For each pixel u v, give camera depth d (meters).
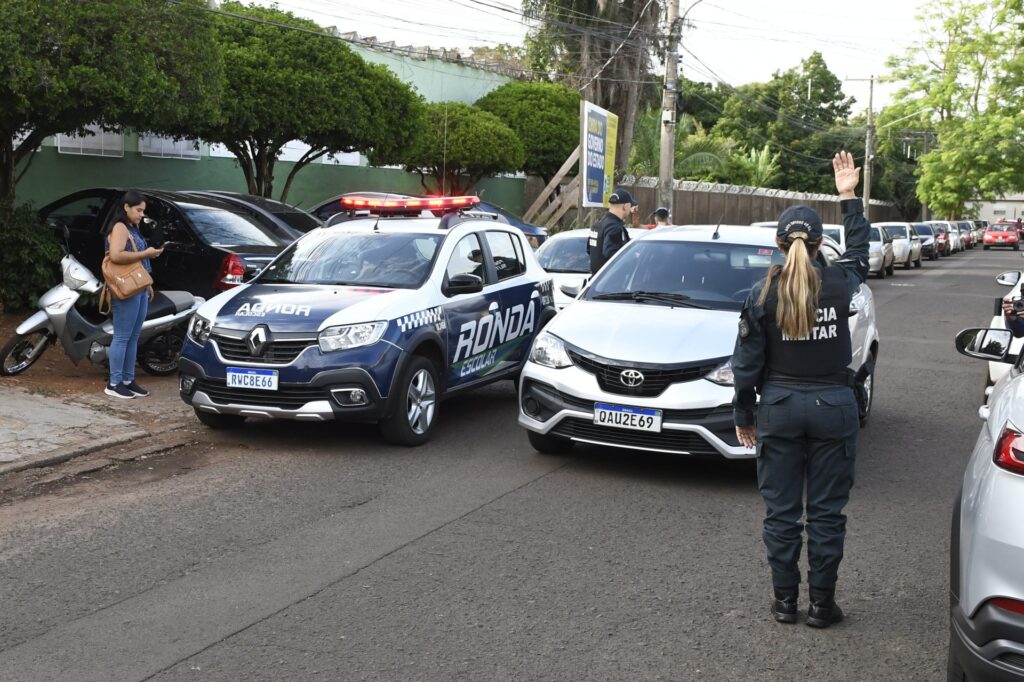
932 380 11.14
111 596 4.65
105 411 8.33
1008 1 31.92
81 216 12.10
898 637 4.35
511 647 4.16
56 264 11.55
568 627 4.38
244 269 10.90
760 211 40.78
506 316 8.99
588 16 29.20
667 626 4.41
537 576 4.98
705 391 6.36
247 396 7.33
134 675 3.86
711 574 5.06
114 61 10.76
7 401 8.30
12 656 4.01
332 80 17.27
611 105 30.45
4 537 5.47
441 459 7.28
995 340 4.88
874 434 8.42
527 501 6.26
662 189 22.25
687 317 6.96
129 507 6.05
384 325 7.39
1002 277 9.98
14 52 9.91
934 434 8.44
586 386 6.62
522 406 7.06
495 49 30.67
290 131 17.30
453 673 3.91
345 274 8.22
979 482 3.31
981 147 54.00
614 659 4.07
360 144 18.56
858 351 8.06
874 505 6.34
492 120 25.05
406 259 8.29
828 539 4.36
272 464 7.09
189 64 11.78
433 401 7.84
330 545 5.39
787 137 67.44
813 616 4.43
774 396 4.32
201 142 19.55
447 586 4.82
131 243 8.73
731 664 4.05
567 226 28.66
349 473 6.87
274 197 22.05
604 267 7.96
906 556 5.39
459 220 8.88
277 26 16.94
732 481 6.77
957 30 55.09
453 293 8.12
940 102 55.47
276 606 4.55
